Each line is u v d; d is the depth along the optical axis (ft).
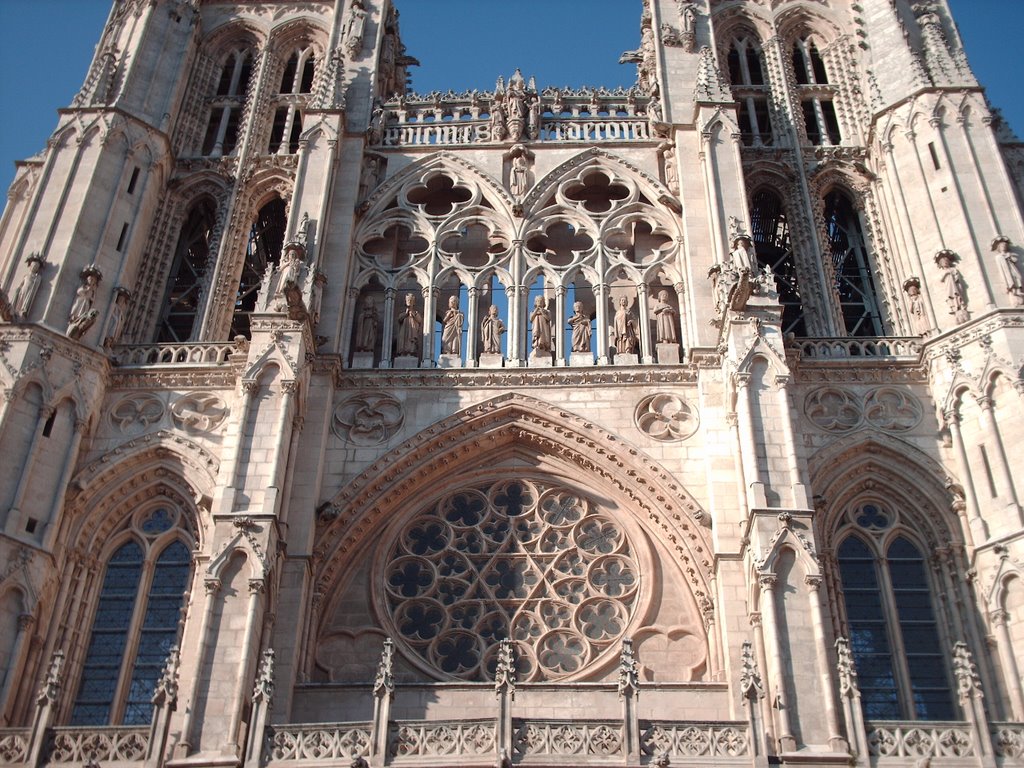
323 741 108.99
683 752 107.34
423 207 168.96
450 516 140.77
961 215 150.82
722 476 134.82
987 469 132.46
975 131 159.53
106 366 145.59
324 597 132.05
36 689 125.29
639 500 138.92
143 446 141.38
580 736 107.65
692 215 159.84
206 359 150.30
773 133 179.52
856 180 171.12
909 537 136.26
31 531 130.72
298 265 148.87
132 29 182.39
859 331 164.14
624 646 111.96
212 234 170.50
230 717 111.86
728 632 123.75
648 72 193.57
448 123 177.37
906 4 178.60
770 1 196.03
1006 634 122.31
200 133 184.03
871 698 126.11
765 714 114.11
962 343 140.56
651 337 155.02
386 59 196.95
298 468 136.67
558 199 167.32
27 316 143.23
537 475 143.02
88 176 159.22
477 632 131.64
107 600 134.51
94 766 109.60
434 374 146.92
